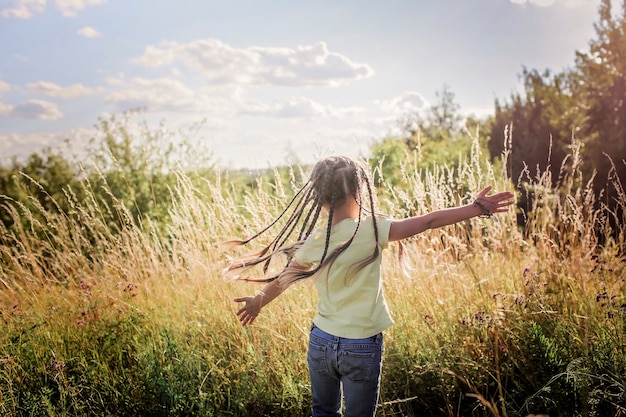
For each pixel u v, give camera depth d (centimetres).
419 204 527
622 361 327
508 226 534
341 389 286
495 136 1978
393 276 457
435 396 362
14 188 1362
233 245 334
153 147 1123
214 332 426
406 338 389
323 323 271
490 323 366
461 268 482
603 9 1305
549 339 354
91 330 430
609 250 519
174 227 568
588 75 1382
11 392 353
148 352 381
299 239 284
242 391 361
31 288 532
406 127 3066
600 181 1105
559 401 316
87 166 1105
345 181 272
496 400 344
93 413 358
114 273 564
